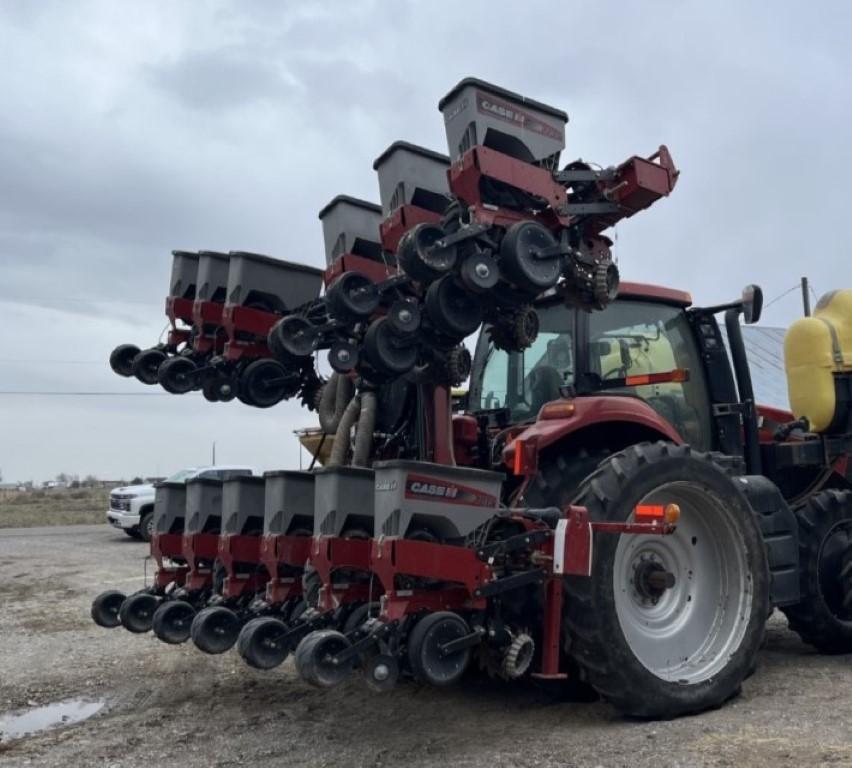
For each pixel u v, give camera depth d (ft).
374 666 11.62
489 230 13.07
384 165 15.29
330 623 12.80
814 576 17.70
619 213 14.10
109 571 38.58
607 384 16.69
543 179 13.48
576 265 13.88
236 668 18.44
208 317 17.92
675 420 17.93
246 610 14.88
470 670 16.53
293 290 17.47
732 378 18.76
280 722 14.17
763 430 20.42
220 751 12.76
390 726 13.62
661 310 18.31
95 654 20.33
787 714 13.35
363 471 13.02
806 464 19.19
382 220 15.43
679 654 14.20
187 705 15.56
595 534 13.19
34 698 16.51
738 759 11.16
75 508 115.44
